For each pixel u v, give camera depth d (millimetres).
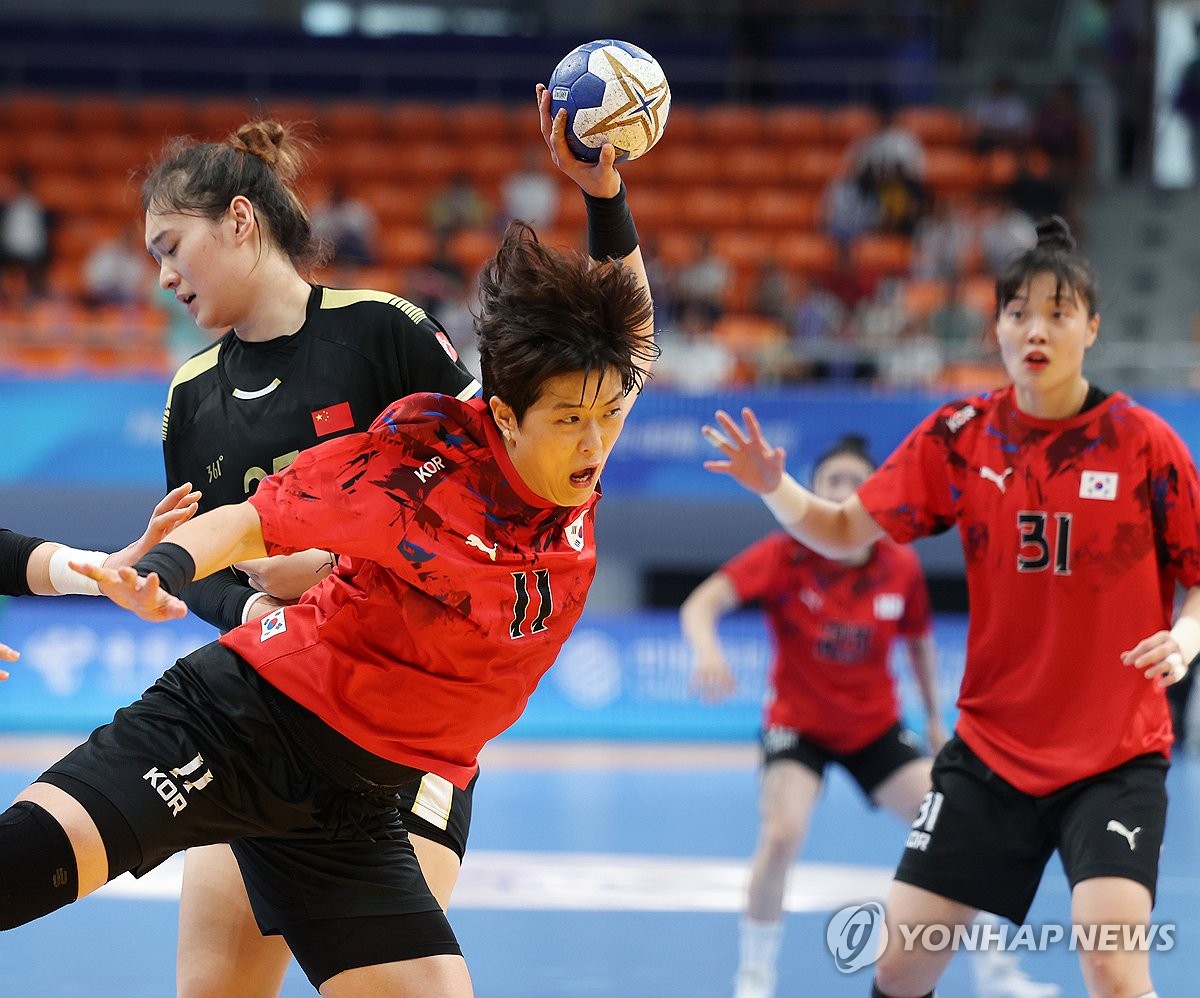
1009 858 7066
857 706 10789
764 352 24125
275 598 6094
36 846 5082
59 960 10508
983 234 28891
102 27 34531
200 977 5992
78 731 22375
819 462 10984
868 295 26547
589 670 23172
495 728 5652
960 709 7461
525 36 34938
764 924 9883
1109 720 6977
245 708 5457
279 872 5656
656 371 24219
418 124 33656
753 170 32594
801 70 35219
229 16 37062
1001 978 10109
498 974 10180
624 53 5984
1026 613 7199
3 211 28250
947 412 7617
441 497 5141
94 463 23750
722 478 23875
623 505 24797
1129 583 7070
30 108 33156
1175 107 34344
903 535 7648
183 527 4859
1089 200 32500
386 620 5316
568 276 4902
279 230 6289
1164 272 31656
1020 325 7215
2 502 24188
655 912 12016
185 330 24734
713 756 21266
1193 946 10945
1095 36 35281
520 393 4957
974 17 37000
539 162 31047
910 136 30719
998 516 7320
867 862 14016
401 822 6012
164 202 6137
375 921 5574
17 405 23625
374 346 6312
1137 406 7293
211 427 6402
